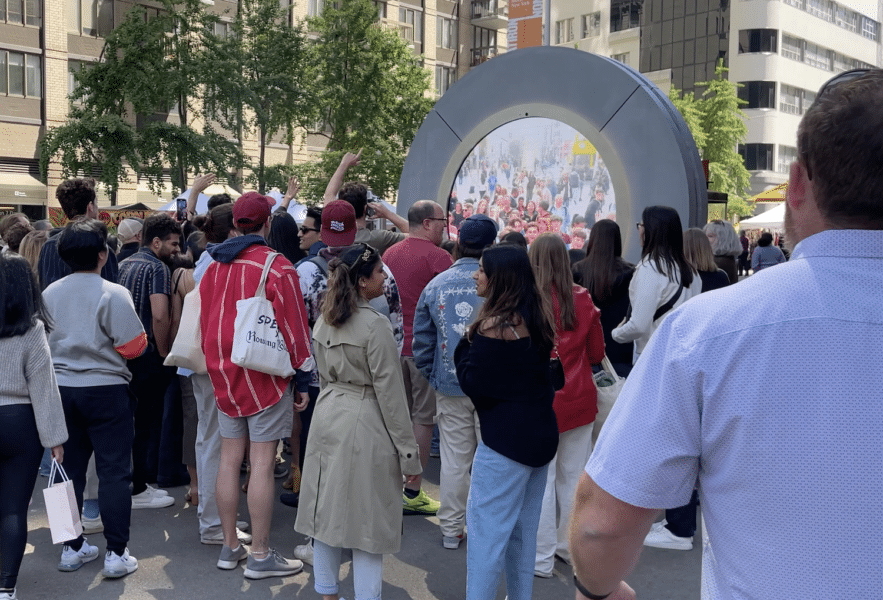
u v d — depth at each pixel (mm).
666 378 1301
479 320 3344
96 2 29875
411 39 40281
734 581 1255
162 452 5719
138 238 5875
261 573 4172
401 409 3494
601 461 1364
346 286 3486
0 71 27672
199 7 23578
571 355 4117
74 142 22281
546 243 4078
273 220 5262
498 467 3328
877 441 1174
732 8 53031
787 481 1203
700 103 39594
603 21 49938
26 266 3611
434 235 5375
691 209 6742
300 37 25125
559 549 4391
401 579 4227
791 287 1259
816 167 1280
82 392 4008
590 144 7297
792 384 1214
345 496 3459
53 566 4316
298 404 4266
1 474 3619
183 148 23250
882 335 1197
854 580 1167
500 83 7895
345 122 25938
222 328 4062
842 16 57625
